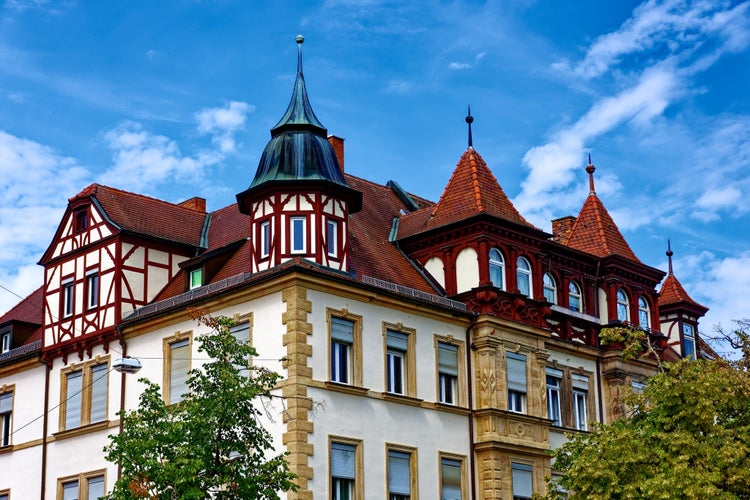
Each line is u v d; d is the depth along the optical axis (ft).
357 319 117.70
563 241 164.14
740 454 100.83
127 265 132.98
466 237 131.75
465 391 126.31
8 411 143.23
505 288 131.75
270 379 98.12
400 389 120.88
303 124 126.21
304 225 120.78
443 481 121.60
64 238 140.05
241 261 129.18
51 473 134.10
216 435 93.04
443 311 125.49
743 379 108.17
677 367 110.42
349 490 112.78
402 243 137.49
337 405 113.19
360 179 148.77
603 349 144.25
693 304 172.76
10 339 149.89
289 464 106.22
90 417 131.75
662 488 97.91
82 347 133.80
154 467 89.97
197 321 122.21
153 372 125.59
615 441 104.06
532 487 127.85
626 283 148.87
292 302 112.68
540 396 131.95
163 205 142.72
